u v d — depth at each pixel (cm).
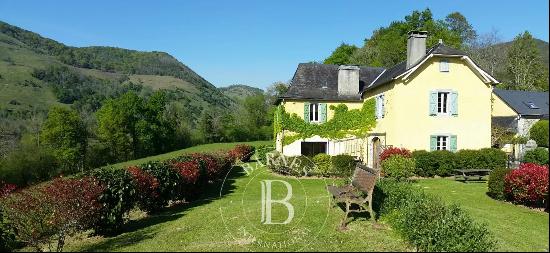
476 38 5931
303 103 2764
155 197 1123
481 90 2347
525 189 1209
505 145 2728
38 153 3100
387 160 1781
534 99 3606
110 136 4503
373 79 3022
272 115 6362
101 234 898
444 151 2108
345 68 2814
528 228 941
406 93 2278
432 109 2295
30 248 807
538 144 2644
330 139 2759
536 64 5019
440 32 5109
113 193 907
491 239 763
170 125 5259
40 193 786
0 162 2767
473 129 2338
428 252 694
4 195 811
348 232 838
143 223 1020
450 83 2317
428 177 2069
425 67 2297
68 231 812
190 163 1384
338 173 2073
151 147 4912
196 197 1448
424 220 750
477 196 1444
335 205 1148
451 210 788
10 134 3378
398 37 5450
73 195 796
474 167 2073
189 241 782
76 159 3969
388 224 894
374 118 2661
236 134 5984
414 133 2278
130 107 4691
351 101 2791
